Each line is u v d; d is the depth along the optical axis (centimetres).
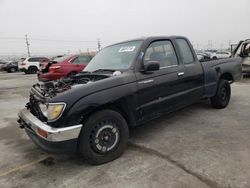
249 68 1009
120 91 313
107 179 270
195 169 275
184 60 427
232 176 256
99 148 301
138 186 251
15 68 2742
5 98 852
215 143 346
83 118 287
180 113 509
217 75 493
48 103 276
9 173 299
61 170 299
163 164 293
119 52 389
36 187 264
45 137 271
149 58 368
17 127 491
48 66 961
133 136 392
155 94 361
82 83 320
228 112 503
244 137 364
